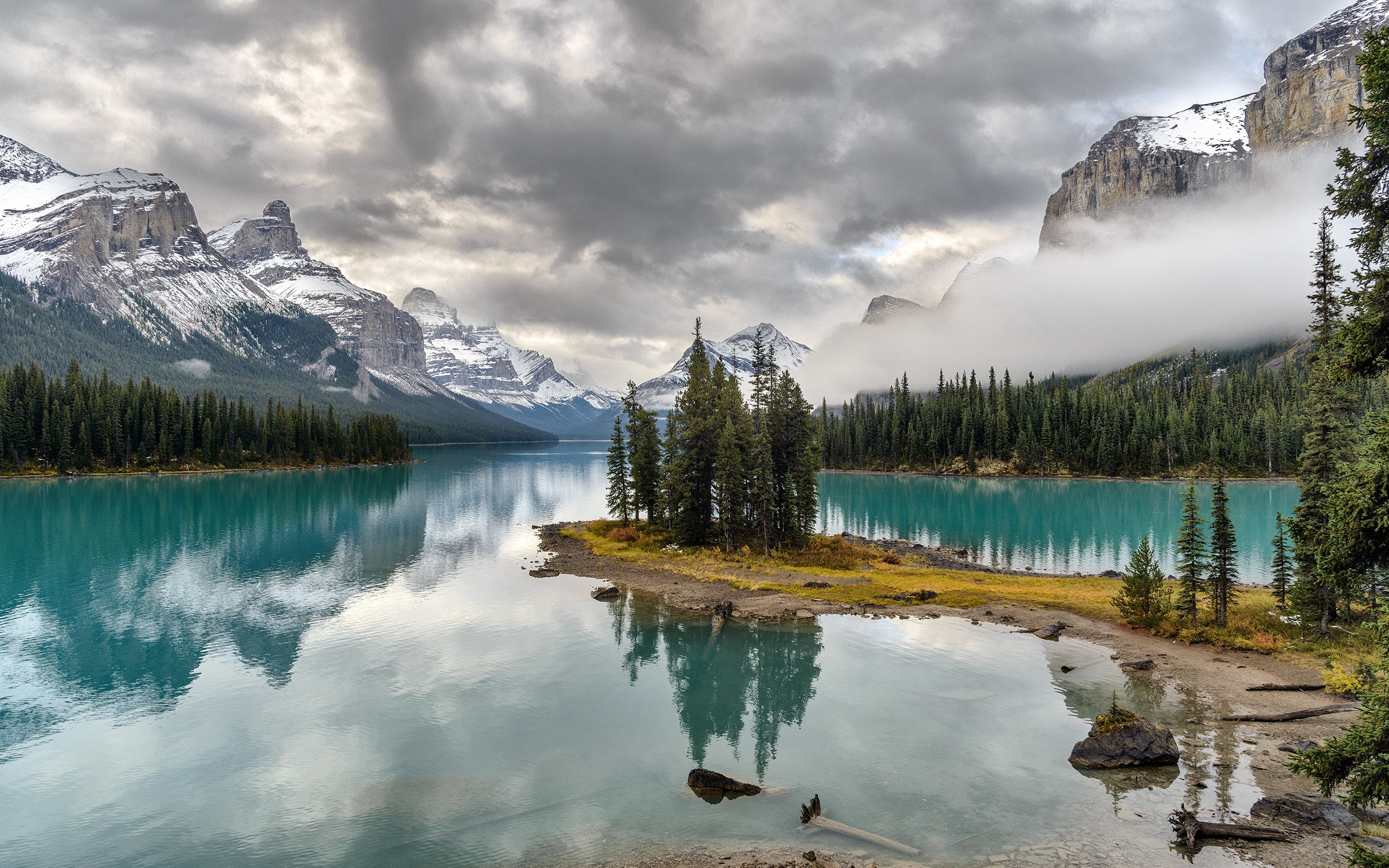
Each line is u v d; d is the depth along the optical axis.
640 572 61.56
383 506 118.25
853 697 31.22
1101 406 177.88
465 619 45.78
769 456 65.69
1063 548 75.38
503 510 117.50
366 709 30.62
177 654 38.47
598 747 26.45
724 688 32.81
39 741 27.56
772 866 18.25
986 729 27.41
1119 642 38.62
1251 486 142.12
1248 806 20.61
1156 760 23.48
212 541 78.25
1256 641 36.25
